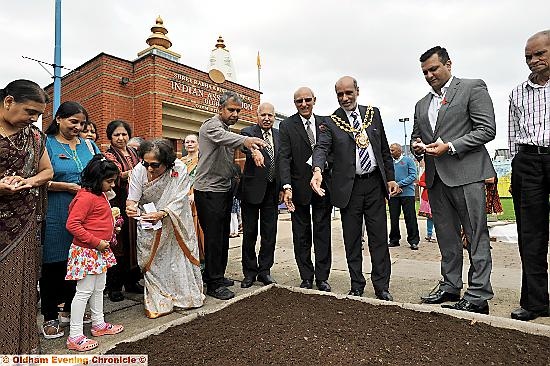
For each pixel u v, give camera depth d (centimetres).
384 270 338
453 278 326
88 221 259
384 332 243
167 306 311
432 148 295
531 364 201
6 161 193
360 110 351
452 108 304
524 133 286
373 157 337
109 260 267
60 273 273
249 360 209
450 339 231
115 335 269
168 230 321
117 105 869
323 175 363
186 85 939
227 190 363
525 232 283
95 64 865
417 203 1505
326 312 283
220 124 348
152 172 319
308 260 382
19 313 198
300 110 376
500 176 1602
